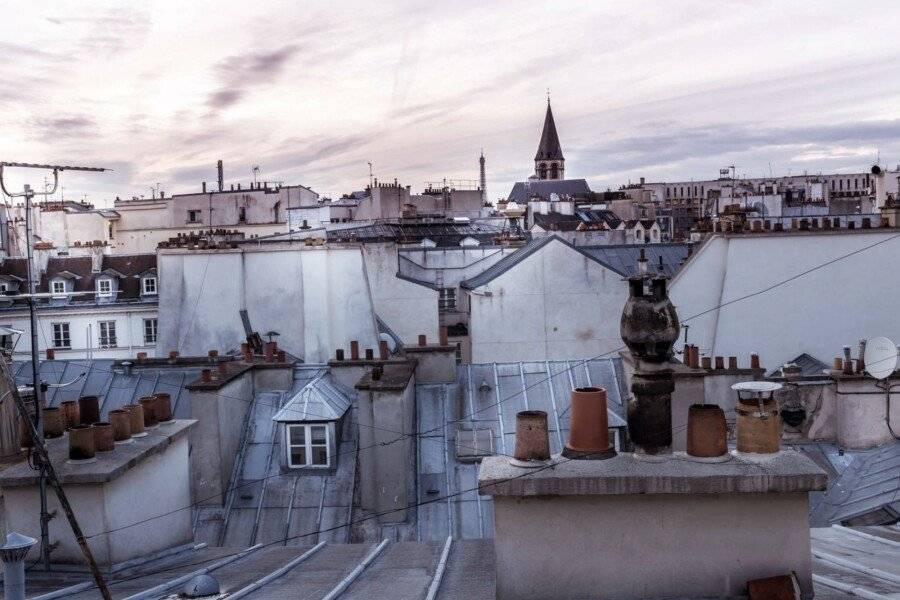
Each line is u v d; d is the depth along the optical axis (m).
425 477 26.22
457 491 25.73
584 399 11.05
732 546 10.61
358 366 28.98
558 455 11.14
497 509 10.78
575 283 50.28
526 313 50.31
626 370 28.77
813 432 25.84
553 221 115.56
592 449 11.00
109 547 14.69
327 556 16.41
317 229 83.62
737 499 10.60
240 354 38.91
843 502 22.11
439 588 12.26
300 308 50.53
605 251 62.66
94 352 68.94
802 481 10.37
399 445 24.80
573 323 50.31
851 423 25.25
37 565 14.62
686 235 123.62
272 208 115.81
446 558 15.02
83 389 33.03
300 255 50.81
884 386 25.19
